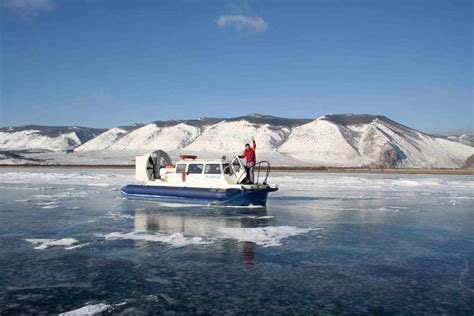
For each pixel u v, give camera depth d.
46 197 21.83
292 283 7.59
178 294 7.00
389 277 7.99
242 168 17.95
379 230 12.79
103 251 9.94
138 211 16.53
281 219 14.79
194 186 18.73
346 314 6.16
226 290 7.20
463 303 6.61
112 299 6.77
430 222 14.36
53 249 10.15
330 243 10.90
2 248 10.26
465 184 33.28
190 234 11.96
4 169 65.88
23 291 7.16
